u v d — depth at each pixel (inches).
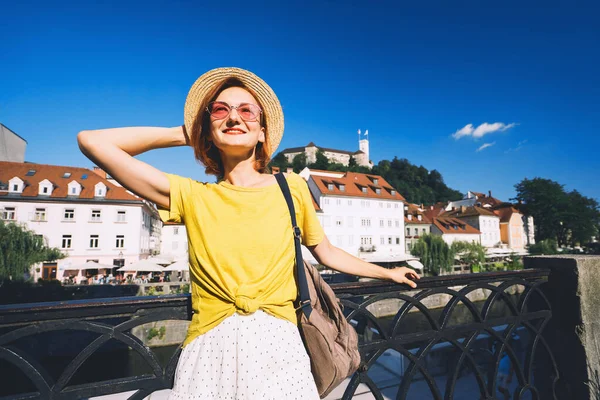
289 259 44.8
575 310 89.3
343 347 48.8
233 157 49.4
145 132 49.7
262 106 52.7
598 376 86.3
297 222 49.7
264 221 43.6
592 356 87.0
